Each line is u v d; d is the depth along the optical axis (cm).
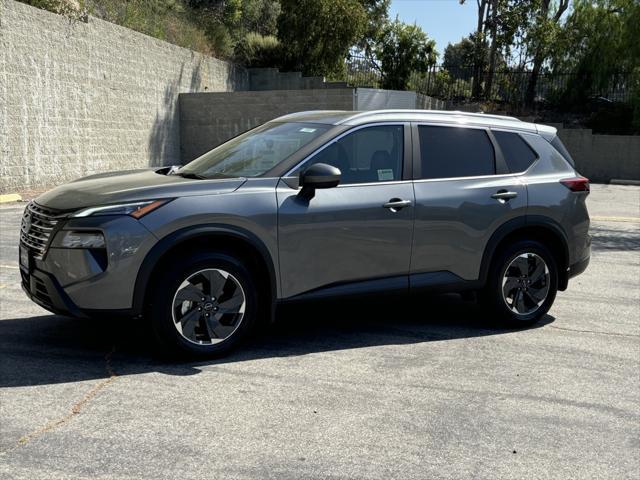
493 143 611
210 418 398
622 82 2928
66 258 455
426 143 580
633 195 2062
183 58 2231
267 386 452
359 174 544
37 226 480
